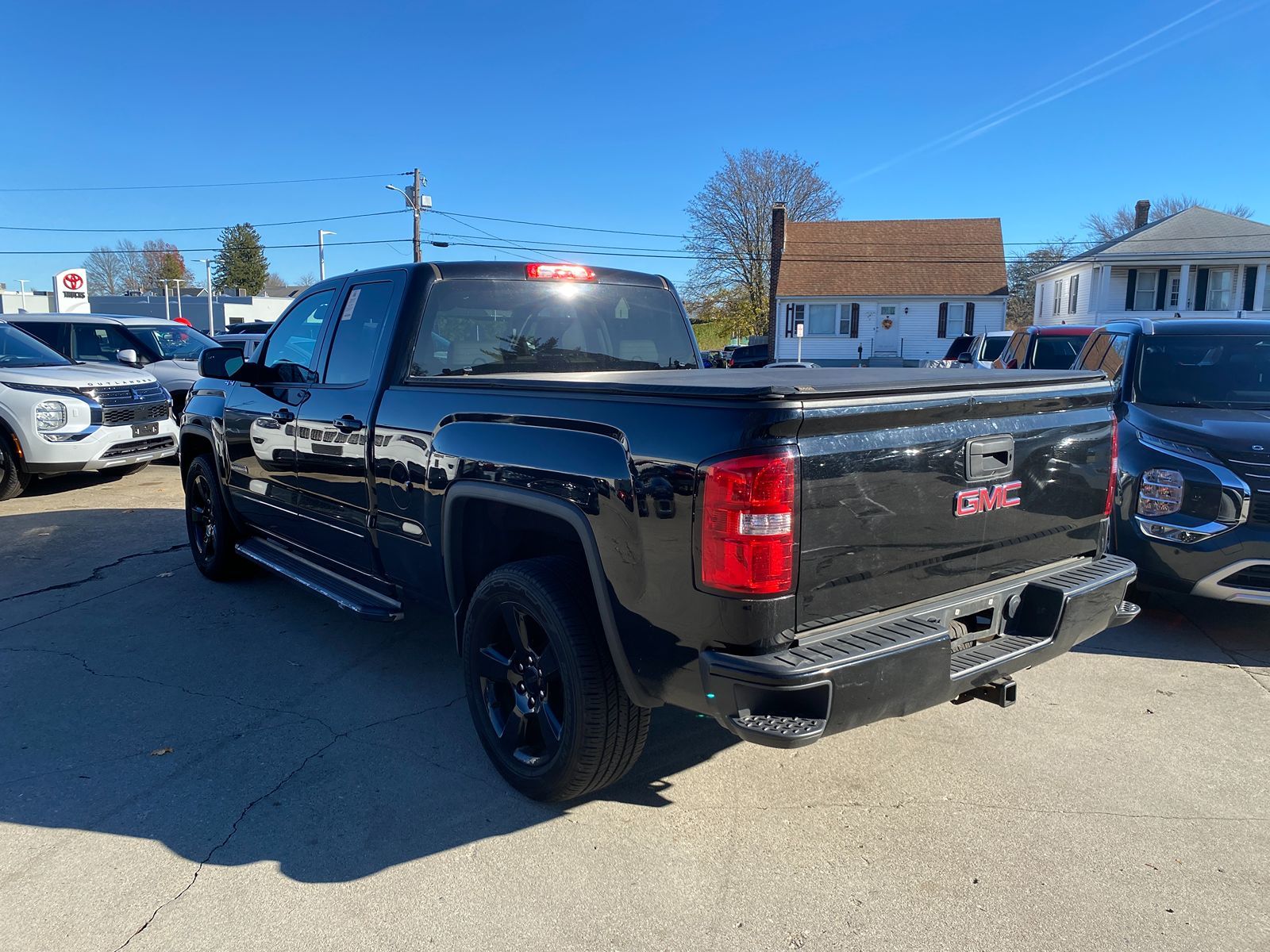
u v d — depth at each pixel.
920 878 2.76
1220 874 2.77
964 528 2.84
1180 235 34.50
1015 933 2.50
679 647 2.55
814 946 2.46
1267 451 4.42
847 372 3.59
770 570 2.37
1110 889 2.70
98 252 90.88
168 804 3.20
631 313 4.71
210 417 5.46
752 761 3.52
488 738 3.33
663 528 2.53
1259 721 3.87
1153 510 4.68
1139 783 3.34
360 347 4.13
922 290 40.94
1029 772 3.43
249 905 2.63
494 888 2.72
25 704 4.03
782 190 55.69
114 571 6.23
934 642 2.57
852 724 2.46
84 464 8.86
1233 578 4.57
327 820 3.09
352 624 5.13
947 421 2.76
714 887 2.72
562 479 2.84
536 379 3.18
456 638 3.50
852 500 2.52
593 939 2.49
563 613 2.89
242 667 4.47
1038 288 43.81
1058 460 3.14
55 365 9.45
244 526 5.56
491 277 4.14
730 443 2.39
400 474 3.67
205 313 61.12
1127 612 3.38
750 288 57.12
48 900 2.66
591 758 2.92
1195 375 5.37
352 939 2.49
